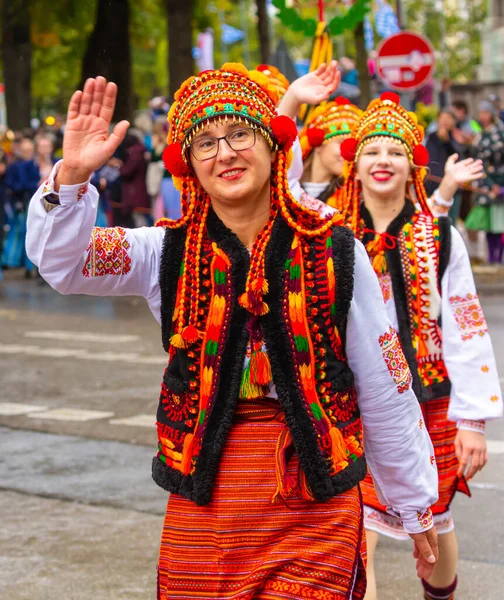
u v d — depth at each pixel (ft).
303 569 11.03
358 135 17.04
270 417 11.28
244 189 11.28
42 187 11.14
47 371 37.52
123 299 59.57
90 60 77.41
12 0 94.99
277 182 11.39
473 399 15.70
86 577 19.34
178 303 11.43
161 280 11.51
